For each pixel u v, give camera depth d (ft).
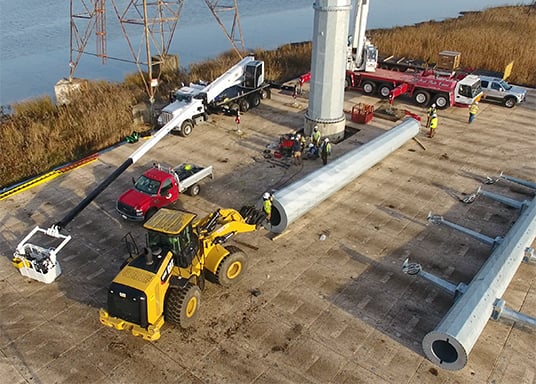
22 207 56.95
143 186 54.24
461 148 72.95
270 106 89.76
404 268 44.93
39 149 70.59
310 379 34.86
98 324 40.11
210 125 80.53
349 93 97.76
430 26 155.12
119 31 175.22
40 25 187.83
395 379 34.86
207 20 204.13
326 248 49.44
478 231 52.19
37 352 37.37
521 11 184.65
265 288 43.80
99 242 50.52
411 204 57.57
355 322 40.04
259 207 52.65
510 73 108.88
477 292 38.37
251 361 36.42
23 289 44.06
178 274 38.83
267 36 180.24
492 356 36.88
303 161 68.33
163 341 38.27
